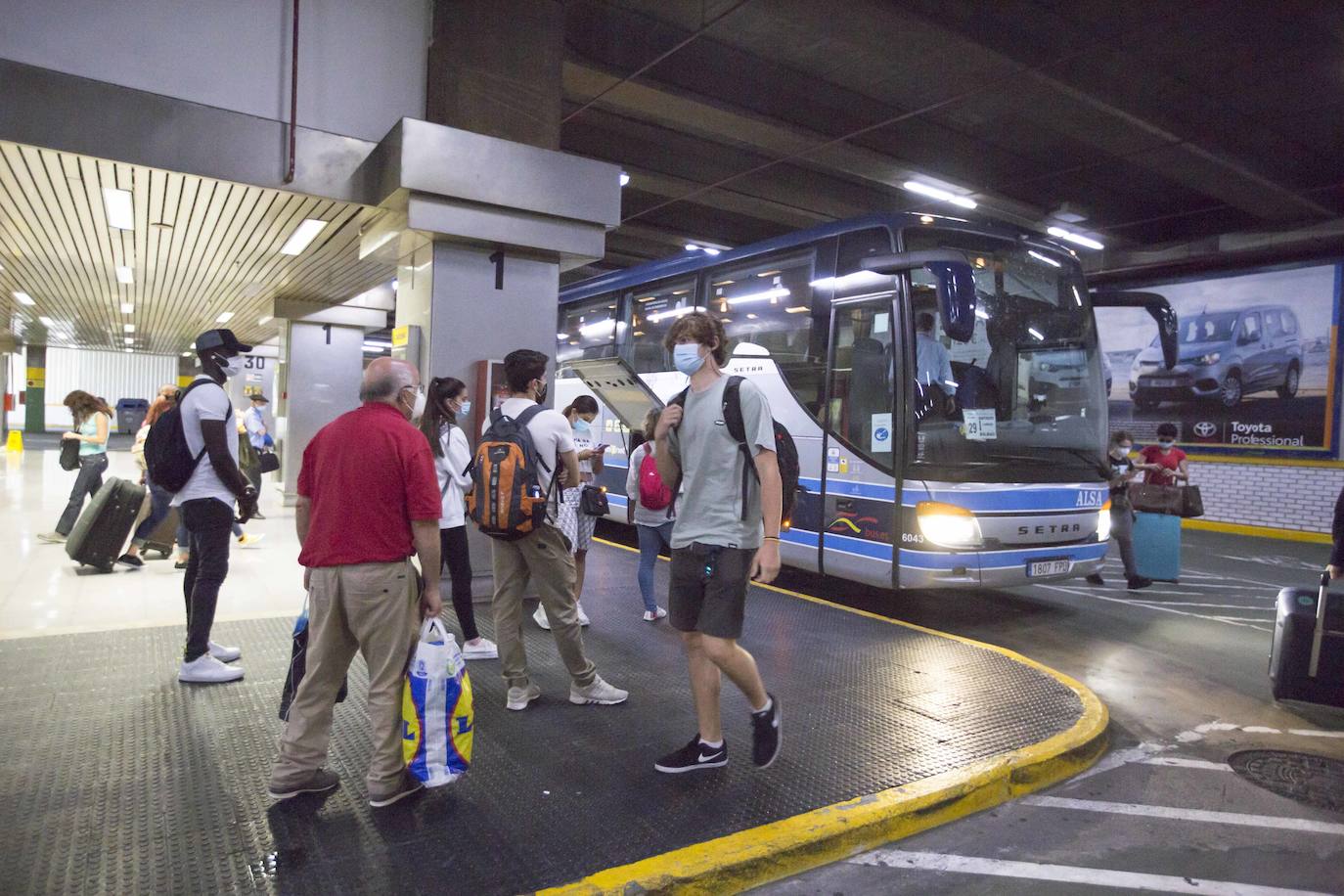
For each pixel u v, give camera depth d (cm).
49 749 358
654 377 998
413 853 286
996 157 1362
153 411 830
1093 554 727
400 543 315
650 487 602
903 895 296
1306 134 1206
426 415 517
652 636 579
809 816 325
